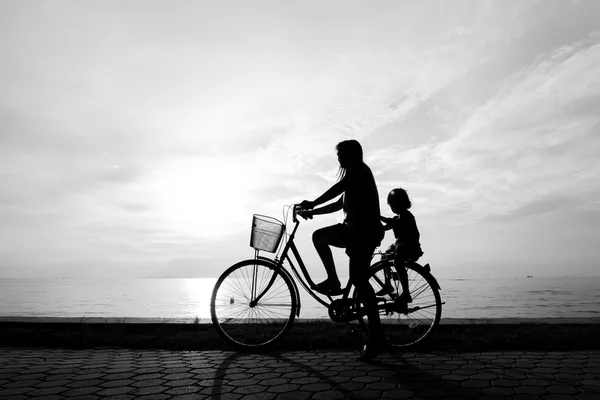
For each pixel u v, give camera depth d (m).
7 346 4.67
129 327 5.34
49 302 106.06
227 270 4.47
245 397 2.80
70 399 2.78
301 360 3.87
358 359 3.85
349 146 4.09
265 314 4.44
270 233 4.31
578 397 2.76
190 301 121.56
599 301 108.06
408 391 2.90
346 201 4.03
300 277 4.36
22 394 2.88
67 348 4.57
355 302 4.15
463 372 3.40
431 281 4.40
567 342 4.39
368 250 3.90
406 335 4.55
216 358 3.99
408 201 4.43
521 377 3.24
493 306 82.06
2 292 192.50
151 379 3.25
